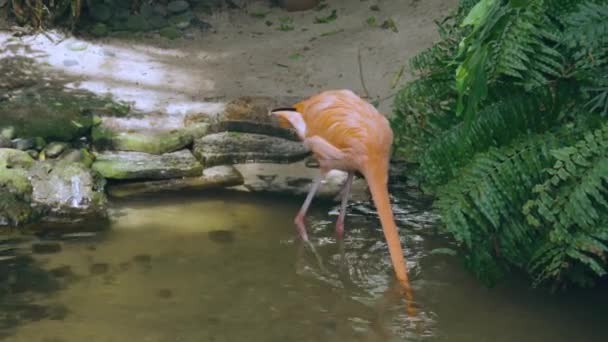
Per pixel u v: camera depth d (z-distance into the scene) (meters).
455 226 4.42
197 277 4.75
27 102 6.53
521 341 4.22
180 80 7.34
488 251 4.66
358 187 6.02
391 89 7.09
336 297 4.60
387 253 5.11
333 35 8.25
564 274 4.72
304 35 8.34
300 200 5.77
